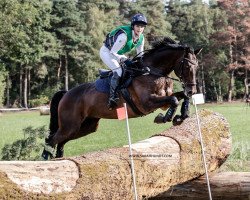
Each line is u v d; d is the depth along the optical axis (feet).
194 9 283.38
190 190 26.09
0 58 165.48
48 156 32.76
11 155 31.81
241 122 87.92
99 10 258.37
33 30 147.64
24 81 227.40
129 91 29.89
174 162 24.97
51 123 35.42
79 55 229.66
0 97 178.40
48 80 237.66
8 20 132.67
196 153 26.71
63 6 229.04
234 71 252.83
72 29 228.43
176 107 27.48
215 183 25.94
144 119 105.19
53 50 221.05
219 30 246.88
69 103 33.73
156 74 28.71
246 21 237.66
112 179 20.70
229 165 35.14
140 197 23.00
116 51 29.60
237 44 246.68
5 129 86.53
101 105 31.68
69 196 18.79
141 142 24.97
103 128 84.28
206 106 179.83
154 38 30.32
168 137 26.25
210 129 28.50
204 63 244.22
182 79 28.35
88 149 52.95
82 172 19.54
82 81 241.76
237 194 25.36
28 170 18.01
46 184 18.11
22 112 170.71
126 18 296.10
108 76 31.37
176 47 28.45
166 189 25.36
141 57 29.55
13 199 17.15
